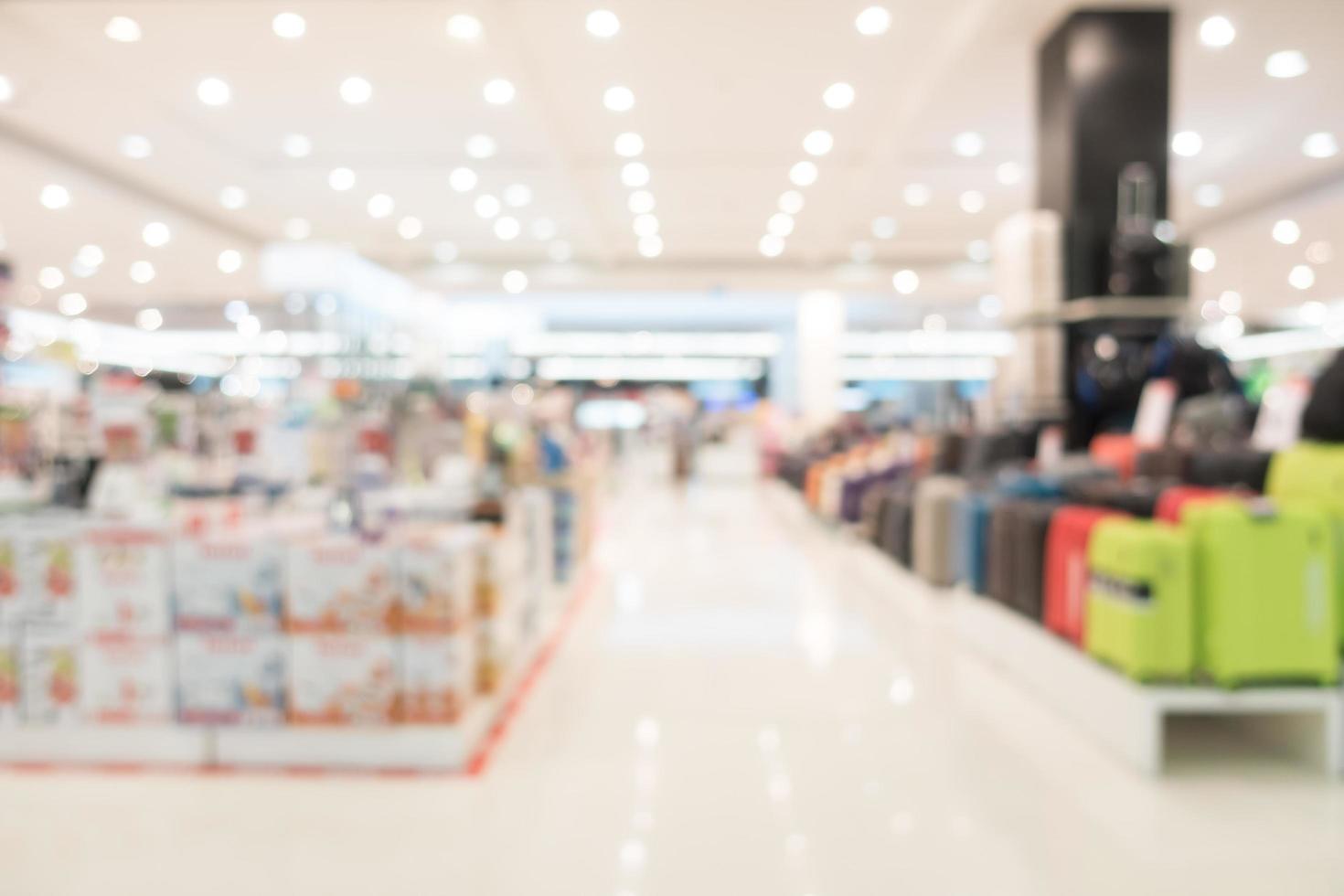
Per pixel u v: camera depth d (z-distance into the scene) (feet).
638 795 10.59
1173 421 17.42
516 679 14.79
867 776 11.08
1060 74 22.21
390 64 25.53
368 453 15.92
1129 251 19.93
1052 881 8.46
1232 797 10.33
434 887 8.43
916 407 94.43
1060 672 13.32
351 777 11.14
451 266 56.90
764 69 25.96
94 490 12.71
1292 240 45.70
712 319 86.94
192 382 16.55
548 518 18.60
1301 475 12.05
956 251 55.01
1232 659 10.95
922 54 24.98
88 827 9.75
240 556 11.44
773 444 67.15
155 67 25.73
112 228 42.14
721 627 19.56
